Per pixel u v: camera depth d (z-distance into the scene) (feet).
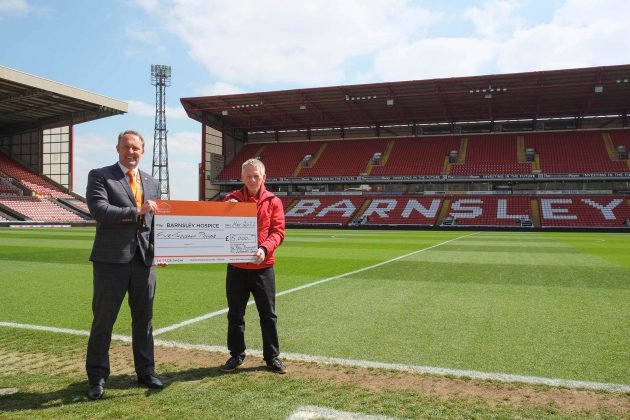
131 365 13.99
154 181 13.00
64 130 152.35
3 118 146.82
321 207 151.02
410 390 11.86
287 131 177.88
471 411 10.56
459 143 156.15
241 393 11.64
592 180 135.95
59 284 30.25
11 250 54.70
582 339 16.89
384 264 42.42
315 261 45.21
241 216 13.01
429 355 14.90
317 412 10.48
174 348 15.70
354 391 11.78
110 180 11.82
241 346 13.60
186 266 39.47
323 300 24.81
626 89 122.11
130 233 12.07
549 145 146.30
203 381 12.54
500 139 153.48
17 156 158.81
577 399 11.31
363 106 143.64
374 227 134.31
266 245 13.08
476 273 35.83
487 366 13.78
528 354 15.02
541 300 24.62
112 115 137.69
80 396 11.52
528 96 129.39
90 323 19.33
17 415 10.41
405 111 148.46
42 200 140.26
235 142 175.01
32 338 16.96
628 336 17.30
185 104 146.82
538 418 10.22
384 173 148.97
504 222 128.36
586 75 115.75
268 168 163.22
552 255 51.01
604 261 44.45
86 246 60.39
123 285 12.03
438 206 141.49
